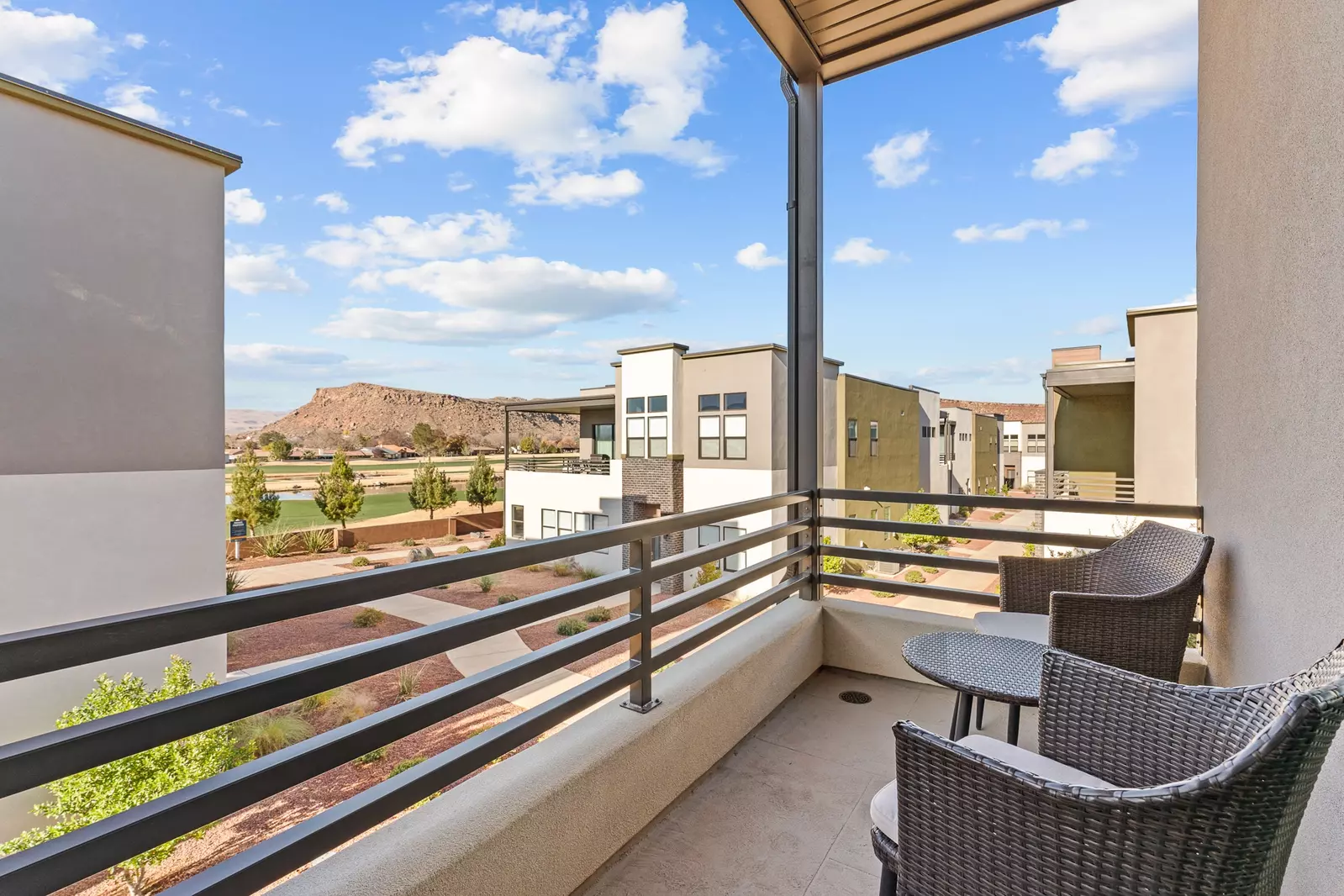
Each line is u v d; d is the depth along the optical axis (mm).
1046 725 1283
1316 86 1192
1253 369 1653
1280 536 1411
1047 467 7711
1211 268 2264
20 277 3520
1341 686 733
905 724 1000
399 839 1175
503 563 1348
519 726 1427
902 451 13945
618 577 1692
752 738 2252
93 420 3824
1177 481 6719
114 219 3912
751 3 2484
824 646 2934
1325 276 1147
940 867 958
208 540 4340
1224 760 1017
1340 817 978
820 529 3008
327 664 1055
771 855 1619
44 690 3246
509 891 1257
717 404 11633
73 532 3697
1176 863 748
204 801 887
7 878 718
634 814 1643
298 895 1027
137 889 2945
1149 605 1847
